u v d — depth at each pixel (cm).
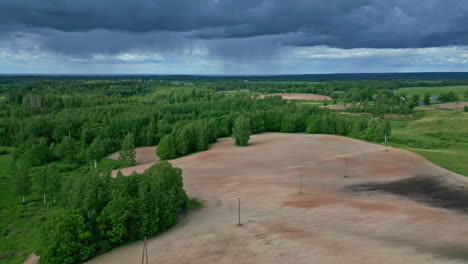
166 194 5891
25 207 8138
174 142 12488
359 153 10788
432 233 4884
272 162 10169
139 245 5178
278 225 5406
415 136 14700
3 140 15225
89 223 5219
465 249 4309
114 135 15562
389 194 7025
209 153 11994
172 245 4953
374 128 13562
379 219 5509
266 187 7631
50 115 18088
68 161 12488
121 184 5869
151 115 17025
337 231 5072
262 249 4566
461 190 7250
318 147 11944
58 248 4769
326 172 8806
